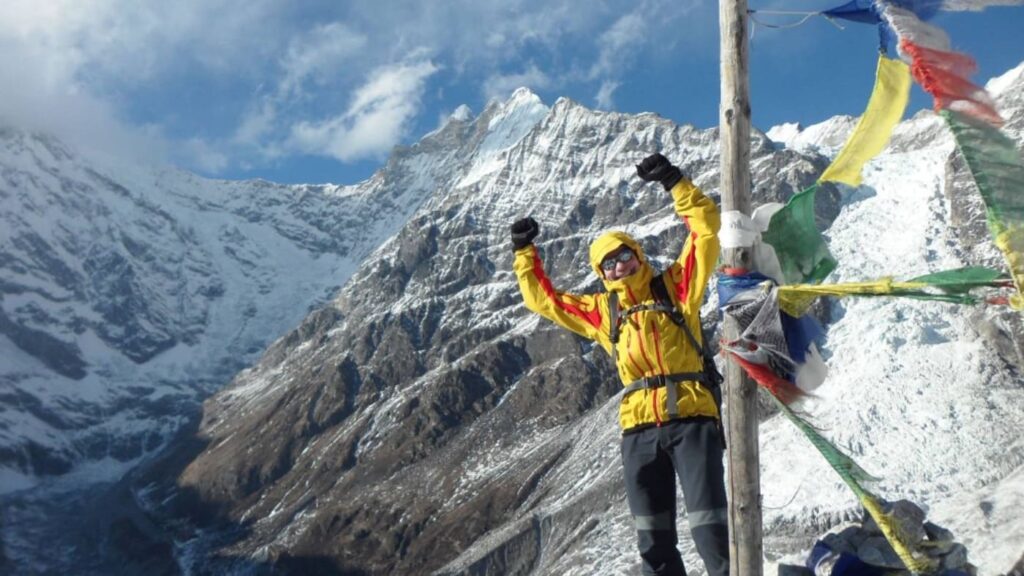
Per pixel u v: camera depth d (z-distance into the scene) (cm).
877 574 584
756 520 572
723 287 578
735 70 597
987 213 471
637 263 570
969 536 3056
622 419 562
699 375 548
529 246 616
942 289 509
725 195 591
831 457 557
